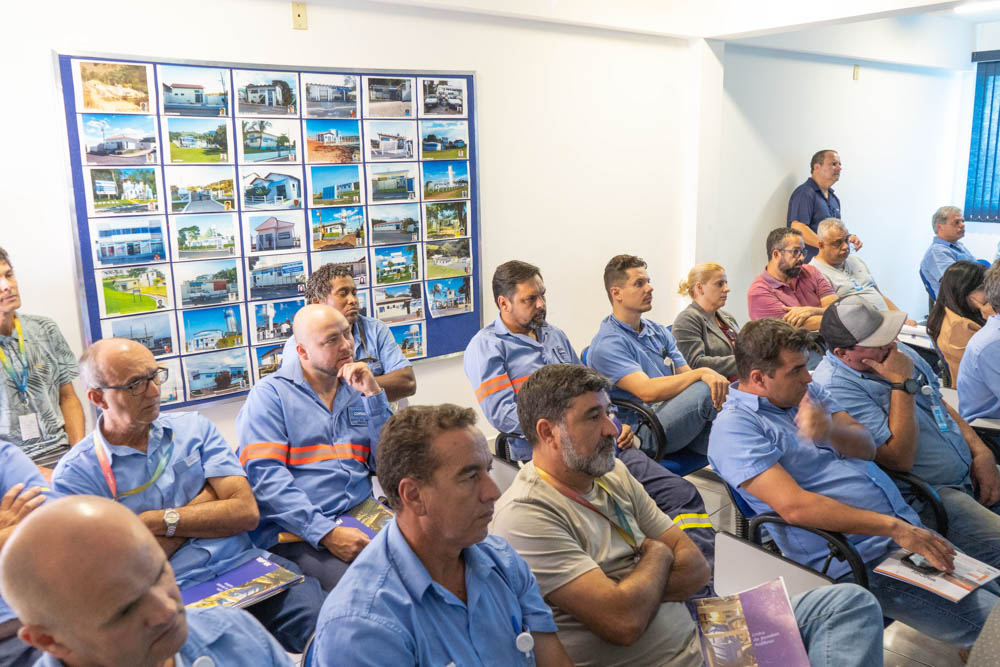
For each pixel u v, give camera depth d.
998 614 1.44
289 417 2.32
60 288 2.85
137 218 2.96
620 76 4.54
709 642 1.72
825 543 2.19
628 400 3.16
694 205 5.05
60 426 2.66
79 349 2.92
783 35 5.54
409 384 3.05
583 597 1.59
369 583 1.32
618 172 4.66
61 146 2.77
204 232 3.14
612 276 3.30
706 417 3.05
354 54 3.46
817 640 1.76
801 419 2.25
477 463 1.35
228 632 1.24
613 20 4.30
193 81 3.03
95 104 2.81
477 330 4.12
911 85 7.24
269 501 2.19
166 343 3.10
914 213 7.77
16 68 2.66
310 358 2.33
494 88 3.98
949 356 3.52
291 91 3.28
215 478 2.02
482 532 1.36
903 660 2.29
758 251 6.09
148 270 3.02
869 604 1.78
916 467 2.48
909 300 8.02
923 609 2.02
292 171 3.34
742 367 2.27
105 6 2.81
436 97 3.74
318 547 2.16
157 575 1.00
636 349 3.29
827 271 4.84
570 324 4.60
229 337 3.27
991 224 7.66
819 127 6.35
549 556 1.64
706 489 3.54
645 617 1.59
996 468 2.61
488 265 4.12
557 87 4.25
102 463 1.87
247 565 1.95
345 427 2.40
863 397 2.46
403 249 3.76
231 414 3.33
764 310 4.48
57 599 0.94
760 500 2.25
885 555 2.14
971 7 4.14
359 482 2.39
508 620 1.44
